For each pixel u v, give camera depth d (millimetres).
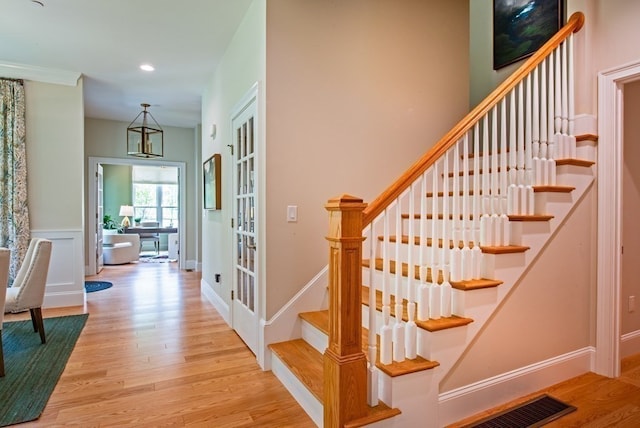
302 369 2211
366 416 1688
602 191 2520
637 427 1947
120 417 2035
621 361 2789
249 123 3004
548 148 2443
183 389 2354
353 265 1681
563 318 2480
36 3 2930
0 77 4078
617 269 2508
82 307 4336
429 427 1871
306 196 2730
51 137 4320
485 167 2148
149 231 9391
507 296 2217
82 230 4492
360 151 2943
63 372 2584
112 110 5945
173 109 5887
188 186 7129
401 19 3154
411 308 1911
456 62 3426
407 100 3164
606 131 2490
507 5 3674
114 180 10195
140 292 5129
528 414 2082
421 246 1944
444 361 1910
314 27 2756
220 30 3398
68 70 4297
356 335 1686
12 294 3043
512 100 2271
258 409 2125
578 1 2588
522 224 2199
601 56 2516
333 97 2830
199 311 4180
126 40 3580
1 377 2496
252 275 2955
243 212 3209
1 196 4059
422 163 1906
